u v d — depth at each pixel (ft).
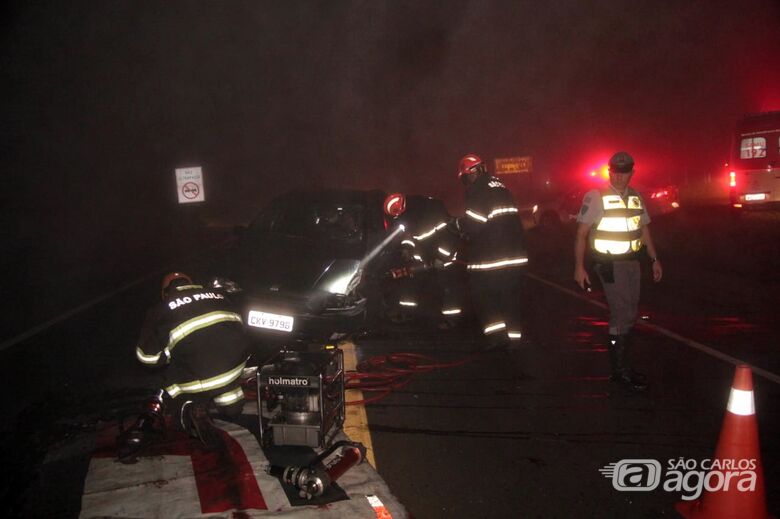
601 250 17.13
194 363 13.66
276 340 19.94
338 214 24.26
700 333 23.49
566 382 18.20
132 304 31.50
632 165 16.84
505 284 20.66
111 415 15.85
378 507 11.34
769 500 11.85
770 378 18.48
